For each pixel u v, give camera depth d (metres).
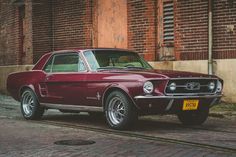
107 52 11.17
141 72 10.00
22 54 22.86
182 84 9.84
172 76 9.73
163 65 16.05
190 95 9.88
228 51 14.40
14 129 10.52
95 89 10.50
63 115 13.41
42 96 11.95
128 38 17.41
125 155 7.63
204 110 10.42
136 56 11.45
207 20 14.82
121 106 10.09
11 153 7.87
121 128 10.10
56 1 20.48
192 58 15.24
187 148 8.15
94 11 18.88
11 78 12.98
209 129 10.39
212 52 14.72
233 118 12.41
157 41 16.53
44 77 11.88
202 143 8.59
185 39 15.45
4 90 23.91
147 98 9.57
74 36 19.67
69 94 11.18
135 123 10.28
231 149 8.03
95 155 7.65
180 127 10.73
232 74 14.30
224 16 14.48
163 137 9.27
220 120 12.07
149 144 8.56
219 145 8.38
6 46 24.06
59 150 8.06
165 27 16.28
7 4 23.80
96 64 10.80
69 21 19.89
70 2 19.80
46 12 20.97
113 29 18.09
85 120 12.16
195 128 10.56
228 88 14.39
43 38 21.16
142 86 9.59
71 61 11.32
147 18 16.72
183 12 15.49
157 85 9.66
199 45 15.05
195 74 10.09
